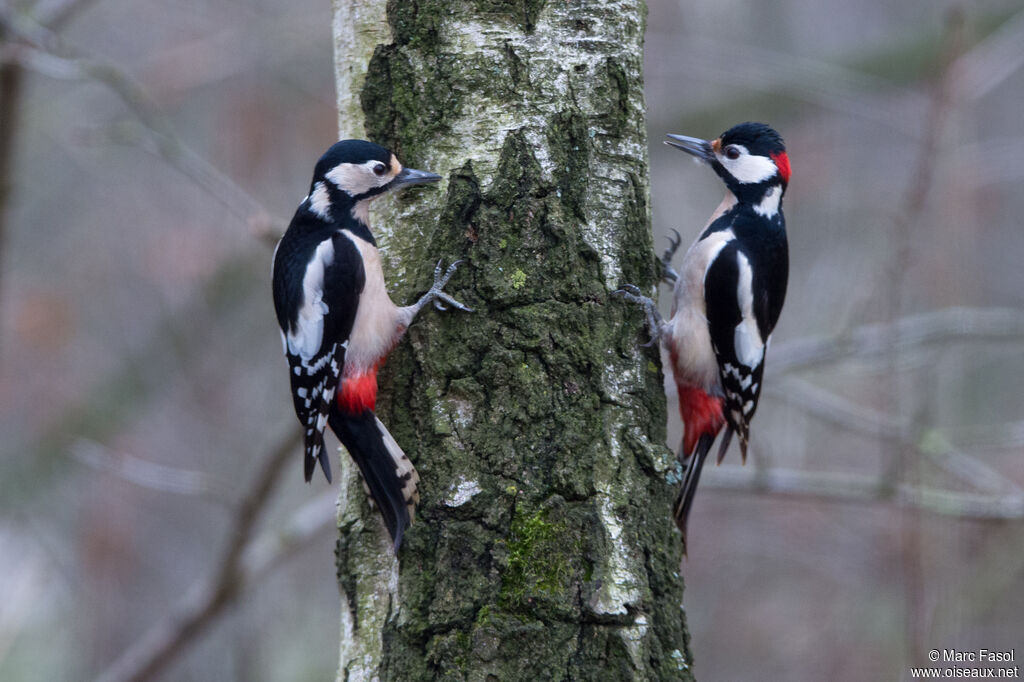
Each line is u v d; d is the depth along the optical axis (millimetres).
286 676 15367
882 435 12016
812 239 16422
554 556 6082
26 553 15992
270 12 17281
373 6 7027
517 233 6531
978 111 18750
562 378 6367
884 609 15094
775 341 15789
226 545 12234
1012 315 12250
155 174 16875
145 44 17859
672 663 6242
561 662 5973
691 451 8547
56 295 16766
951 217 13680
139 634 15586
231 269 16938
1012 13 18250
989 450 15469
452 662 5996
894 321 11562
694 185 18344
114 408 16641
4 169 12742
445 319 6527
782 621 15508
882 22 19062
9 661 14938
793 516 15539
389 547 6539
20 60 11602
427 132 6820
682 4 18688
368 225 7211
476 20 6781
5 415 16469
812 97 16109
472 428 6320
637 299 6758
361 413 6625
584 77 6781
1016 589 14070
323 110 15859
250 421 16562
